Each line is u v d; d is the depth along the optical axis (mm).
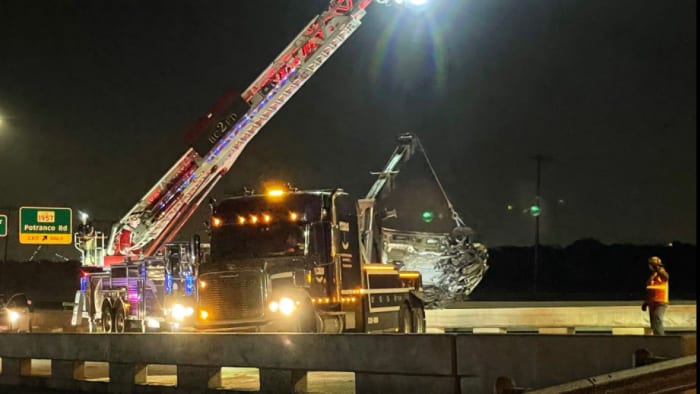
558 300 58812
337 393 14867
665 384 9320
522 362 11312
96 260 27562
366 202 23109
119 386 15438
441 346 11867
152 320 23344
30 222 44781
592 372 10891
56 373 16719
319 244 19594
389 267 22234
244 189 21266
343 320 19797
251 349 13547
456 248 27359
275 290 19281
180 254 21500
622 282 81000
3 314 33906
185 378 14484
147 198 27062
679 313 27156
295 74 26141
